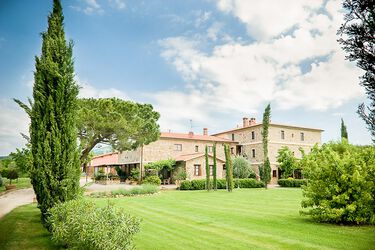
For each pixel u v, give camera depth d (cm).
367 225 1062
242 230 1023
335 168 1100
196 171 4188
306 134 5250
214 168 3444
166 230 1052
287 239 876
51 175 948
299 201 1991
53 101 1001
